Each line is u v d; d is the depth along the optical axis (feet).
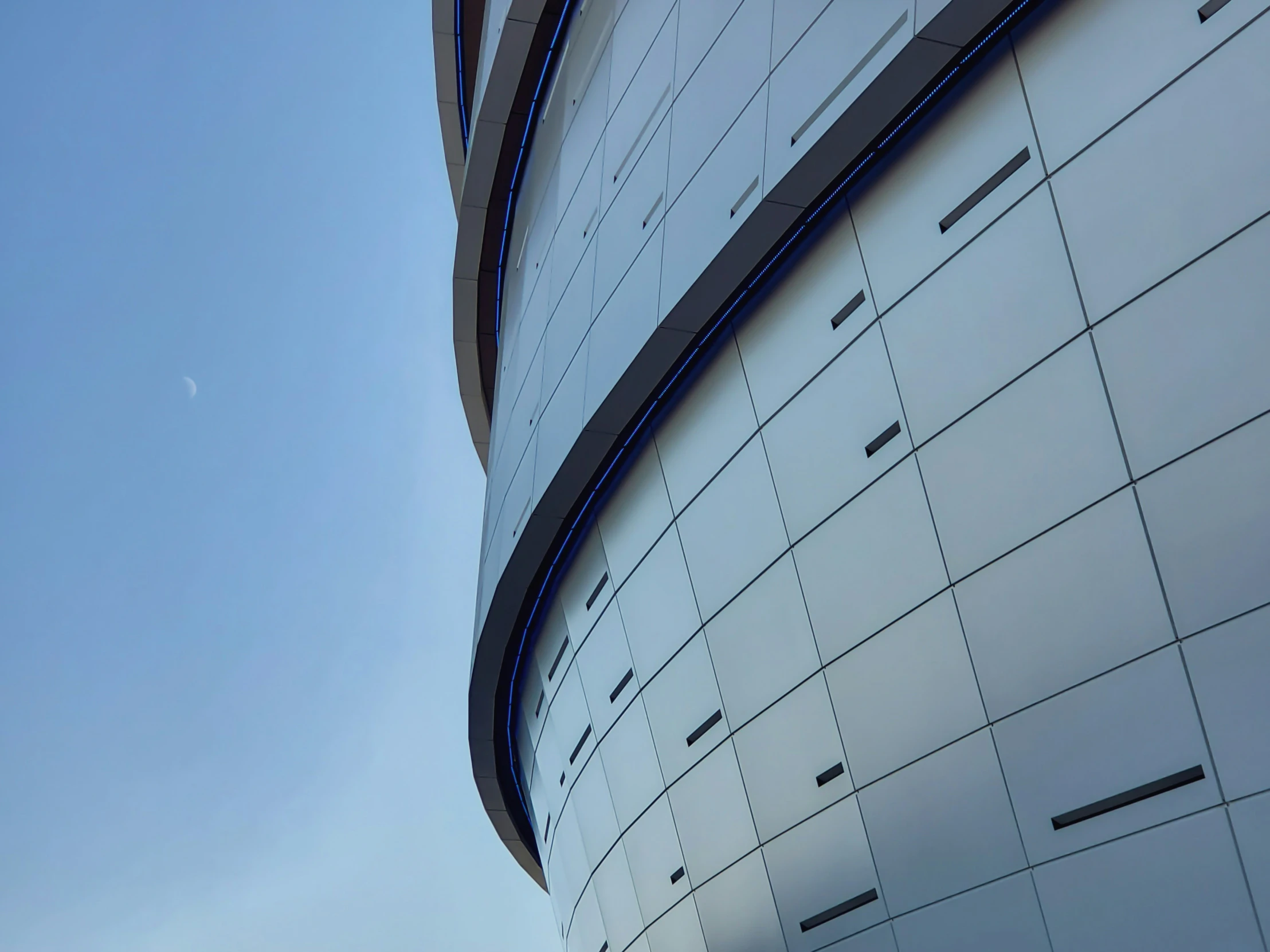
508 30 103.24
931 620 45.78
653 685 63.57
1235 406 37.32
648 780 64.34
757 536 55.47
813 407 52.80
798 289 54.95
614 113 82.43
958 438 45.47
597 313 72.54
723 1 68.90
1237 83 38.75
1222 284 38.06
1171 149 40.04
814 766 51.01
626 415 65.62
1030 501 42.60
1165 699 37.96
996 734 42.88
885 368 49.19
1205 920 36.19
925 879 45.03
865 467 49.55
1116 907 38.47
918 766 45.80
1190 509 38.01
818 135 50.93
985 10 45.24
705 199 60.64
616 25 89.04
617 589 68.23
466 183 112.27
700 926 59.41
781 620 53.42
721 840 57.36
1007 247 44.73
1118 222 41.14
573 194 87.61
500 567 79.41
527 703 87.92
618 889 69.36
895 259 49.57
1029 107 44.91
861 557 49.24
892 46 48.08
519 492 79.25
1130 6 42.29
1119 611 39.52
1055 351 42.42
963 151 47.29
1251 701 35.94
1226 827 36.04
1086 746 39.96
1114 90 42.14
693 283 57.82
